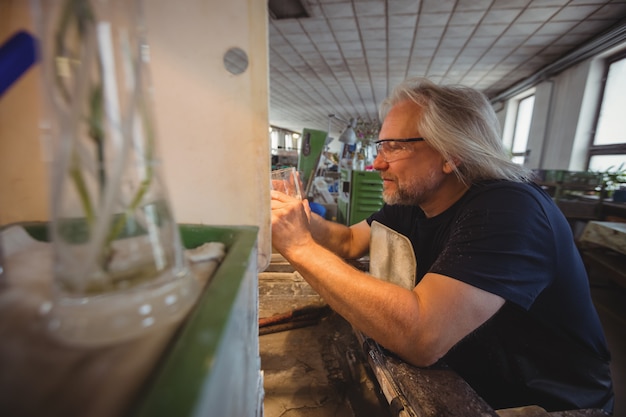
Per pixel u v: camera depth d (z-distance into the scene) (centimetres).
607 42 305
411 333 50
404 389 47
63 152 18
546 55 377
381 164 86
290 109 813
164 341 17
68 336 16
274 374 63
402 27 323
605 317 187
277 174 69
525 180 78
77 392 14
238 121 39
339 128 1142
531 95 502
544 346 70
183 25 36
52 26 17
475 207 63
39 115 35
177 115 38
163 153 38
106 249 18
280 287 93
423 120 76
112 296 18
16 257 25
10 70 20
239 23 37
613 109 339
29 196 36
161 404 12
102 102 18
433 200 85
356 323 53
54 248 18
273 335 75
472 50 373
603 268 201
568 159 383
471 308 51
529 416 49
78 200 18
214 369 14
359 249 107
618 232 188
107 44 18
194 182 40
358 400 58
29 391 14
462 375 75
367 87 574
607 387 74
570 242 67
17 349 16
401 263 70
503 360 70
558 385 70
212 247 32
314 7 288
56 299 18
